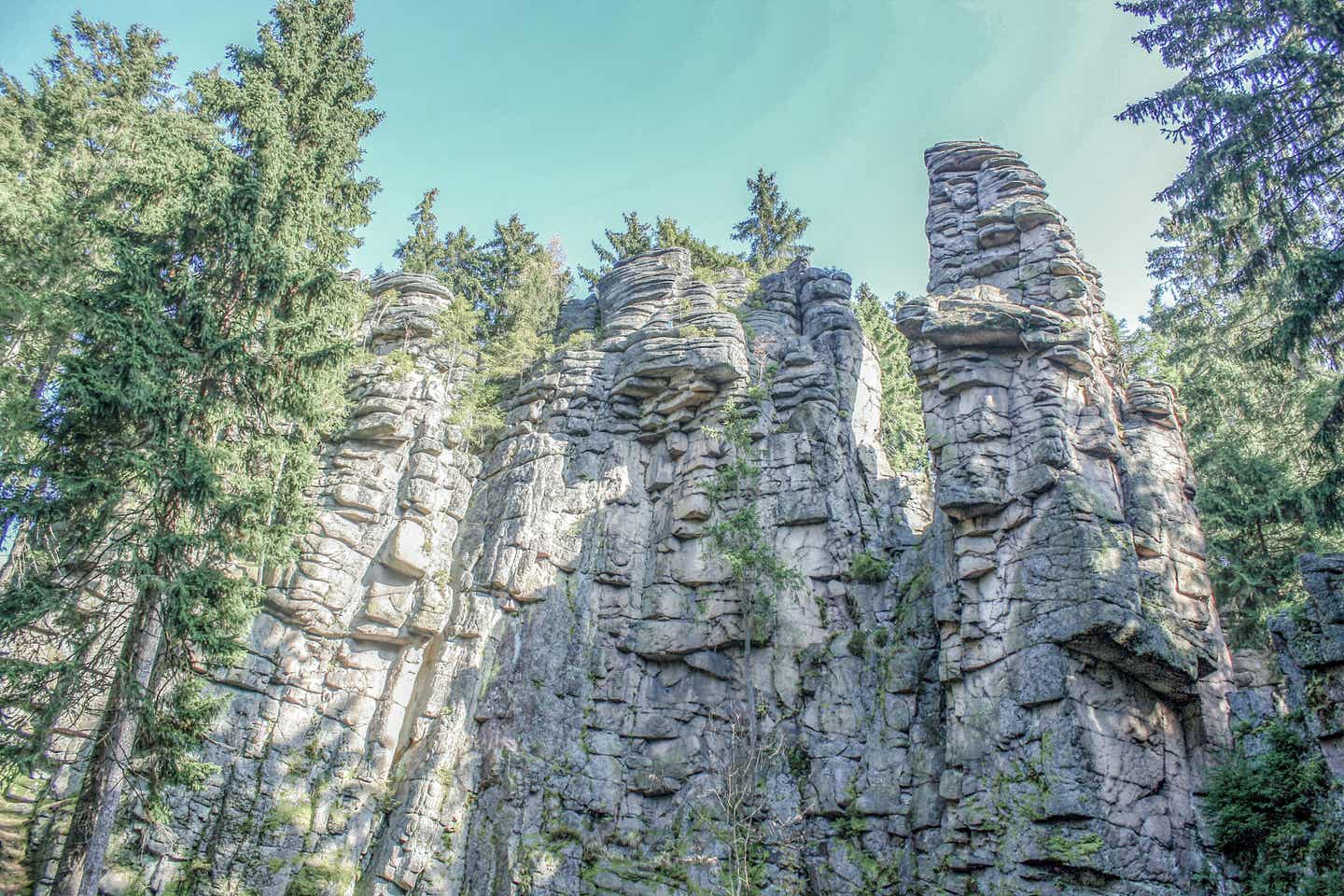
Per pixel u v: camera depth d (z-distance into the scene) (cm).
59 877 1847
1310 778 1862
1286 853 1848
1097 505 2714
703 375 3750
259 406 2389
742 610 3259
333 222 2788
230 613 2166
